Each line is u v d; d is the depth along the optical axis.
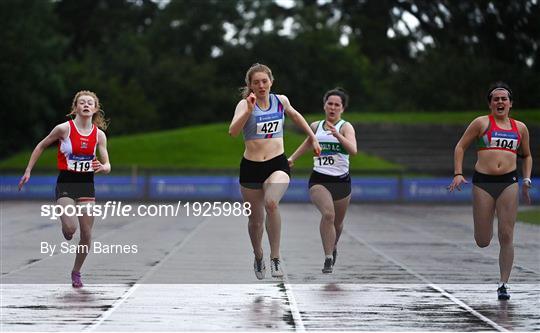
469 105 192.00
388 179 103.06
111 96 184.00
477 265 36.09
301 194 100.44
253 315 23.38
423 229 58.94
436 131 147.00
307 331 21.16
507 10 191.88
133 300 25.91
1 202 98.00
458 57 195.62
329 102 31.02
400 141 144.50
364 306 24.95
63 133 27.95
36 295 26.89
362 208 91.75
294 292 27.77
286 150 128.62
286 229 57.31
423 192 103.00
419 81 195.88
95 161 28.39
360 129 147.25
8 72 162.75
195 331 21.12
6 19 166.00
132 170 109.38
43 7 176.62
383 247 44.69
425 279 31.27
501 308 24.67
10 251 41.41
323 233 30.47
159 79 198.00
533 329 21.55
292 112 28.16
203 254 40.16
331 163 30.94
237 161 131.38
